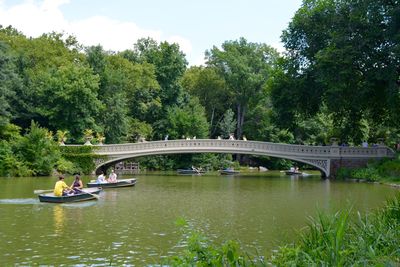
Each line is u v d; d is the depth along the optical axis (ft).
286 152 151.12
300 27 118.93
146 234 50.37
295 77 122.93
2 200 77.71
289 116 133.18
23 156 135.95
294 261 25.48
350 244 29.55
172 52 235.20
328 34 113.09
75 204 75.15
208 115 258.78
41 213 65.10
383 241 30.17
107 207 71.97
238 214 64.39
